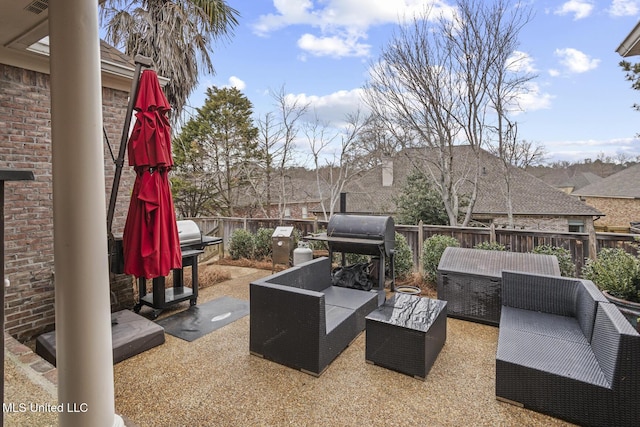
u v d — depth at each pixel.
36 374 2.67
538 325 3.13
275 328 3.17
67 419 1.69
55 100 1.61
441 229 6.35
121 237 4.37
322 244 7.41
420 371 2.89
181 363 3.18
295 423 2.36
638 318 3.36
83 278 1.67
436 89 8.09
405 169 13.45
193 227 4.93
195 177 14.16
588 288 3.06
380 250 4.89
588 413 2.28
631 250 4.84
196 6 8.33
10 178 1.22
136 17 7.96
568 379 2.34
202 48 8.73
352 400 2.62
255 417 2.42
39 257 3.92
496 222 11.68
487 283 4.09
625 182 21.36
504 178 8.80
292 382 2.86
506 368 2.55
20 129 3.77
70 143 1.62
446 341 3.65
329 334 3.12
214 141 14.38
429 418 2.41
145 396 2.66
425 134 8.73
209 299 5.18
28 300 3.83
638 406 2.14
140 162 3.44
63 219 1.64
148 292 5.29
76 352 1.67
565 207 11.67
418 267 6.53
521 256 4.18
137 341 3.33
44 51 3.77
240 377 2.94
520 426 2.32
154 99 3.50
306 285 4.17
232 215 14.83
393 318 3.14
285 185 15.30
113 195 3.64
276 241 6.82
